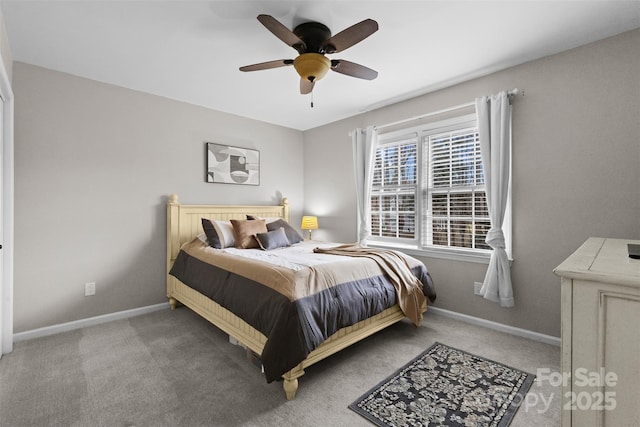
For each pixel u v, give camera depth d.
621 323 0.78
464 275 3.04
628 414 0.77
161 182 3.40
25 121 2.62
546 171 2.52
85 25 2.11
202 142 3.72
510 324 2.74
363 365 2.18
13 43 2.33
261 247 3.33
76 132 2.87
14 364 2.18
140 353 2.36
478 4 1.89
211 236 3.24
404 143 3.56
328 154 4.41
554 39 2.28
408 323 3.00
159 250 3.39
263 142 4.32
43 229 2.71
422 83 3.06
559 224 2.46
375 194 3.88
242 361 2.24
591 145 2.32
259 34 2.22
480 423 1.58
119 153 3.12
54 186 2.76
